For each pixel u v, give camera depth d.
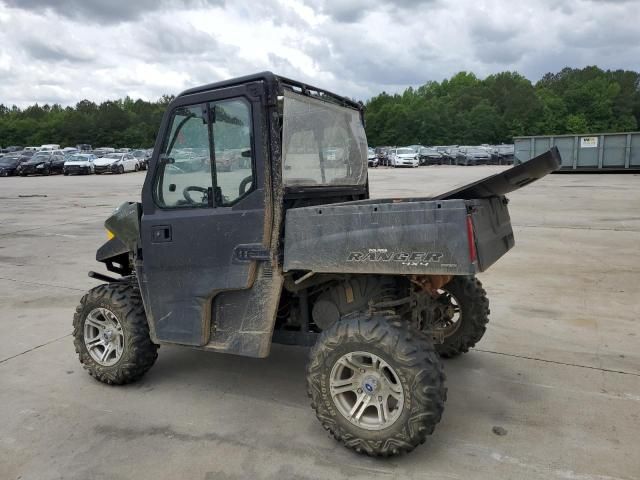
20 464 3.10
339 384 3.06
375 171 35.09
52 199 20.27
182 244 3.48
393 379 2.97
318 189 3.68
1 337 5.36
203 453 3.17
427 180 24.98
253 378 4.23
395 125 91.06
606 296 6.21
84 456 3.16
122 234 3.79
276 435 3.35
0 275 8.15
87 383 4.20
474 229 2.77
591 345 4.76
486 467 2.96
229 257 3.32
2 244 10.91
